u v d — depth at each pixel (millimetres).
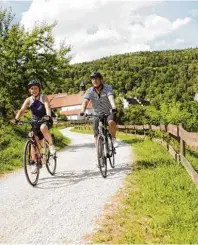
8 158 11094
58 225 4711
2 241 4309
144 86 183875
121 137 23031
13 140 15836
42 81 19891
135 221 4656
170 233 4195
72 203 5594
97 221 4766
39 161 7062
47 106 7066
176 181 6277
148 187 6082
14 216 5152
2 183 7652
